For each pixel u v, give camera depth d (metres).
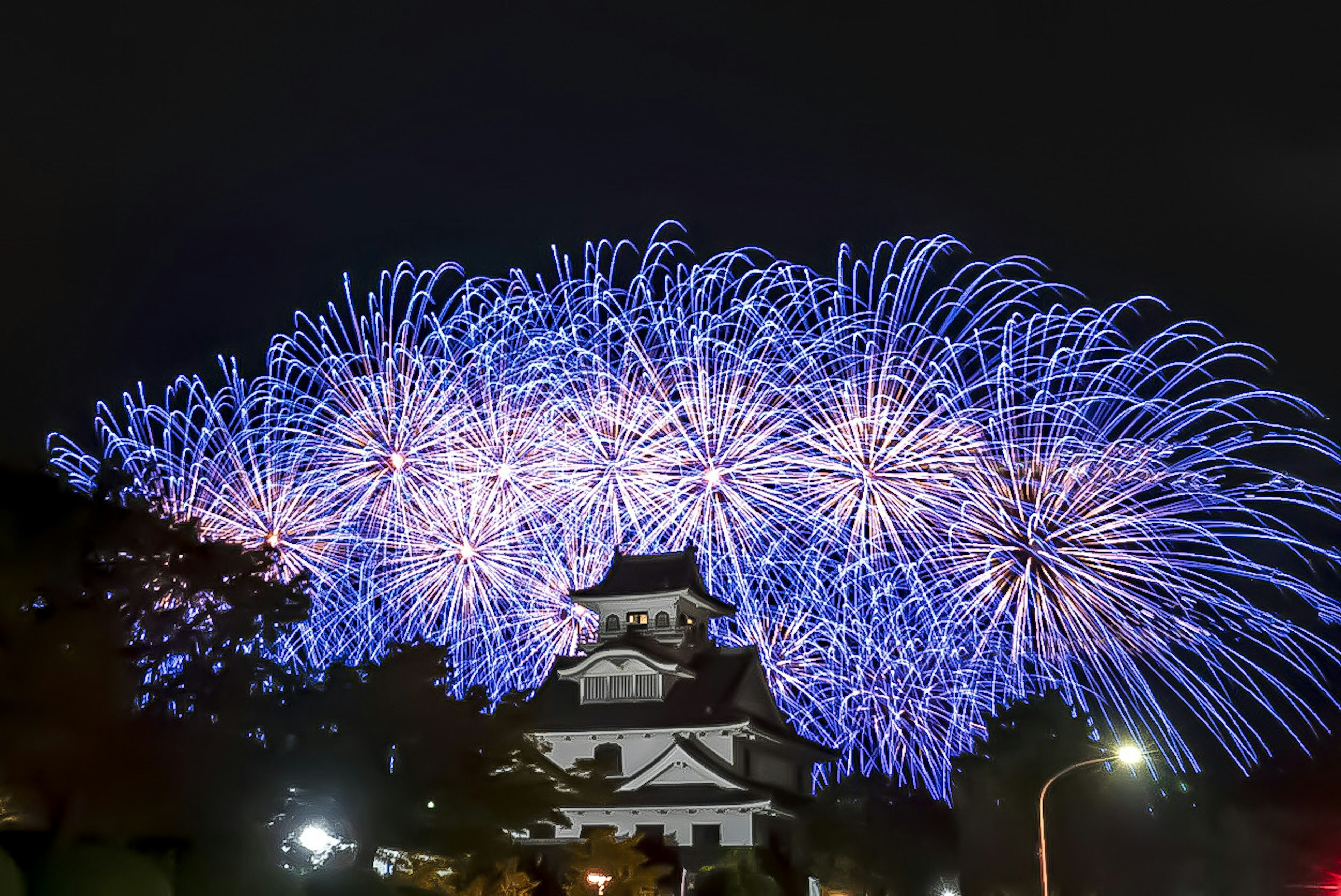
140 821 33.19
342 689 44.28
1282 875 76.50
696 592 76.19
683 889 63.19
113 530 38.03
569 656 75.12
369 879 38.31
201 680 40.16
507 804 46.56
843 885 70.44
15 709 31.98
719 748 70.50
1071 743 76.00
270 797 39.03
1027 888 73.88
